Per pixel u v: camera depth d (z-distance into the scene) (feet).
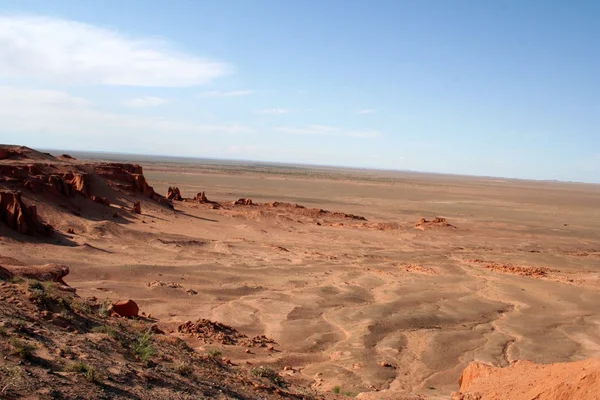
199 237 155.33
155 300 89.56
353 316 91.20
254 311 90.27
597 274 147.43
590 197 587.27
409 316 92.43
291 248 155.43
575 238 232.12
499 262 159.63
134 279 101.40
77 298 54.90
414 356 75.51
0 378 25.72
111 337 38.88
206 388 35.58
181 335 69.10
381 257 152.97
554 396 39.68
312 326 84.33
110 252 120.57
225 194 337.11
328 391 56.29
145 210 183.52
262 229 186.29
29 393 25.30
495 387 46.11
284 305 94.43
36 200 142.20
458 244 194.18
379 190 486.38
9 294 40.29
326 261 138.00
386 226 222.07
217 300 94.99
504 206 387.14
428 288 115.34
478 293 114.93
